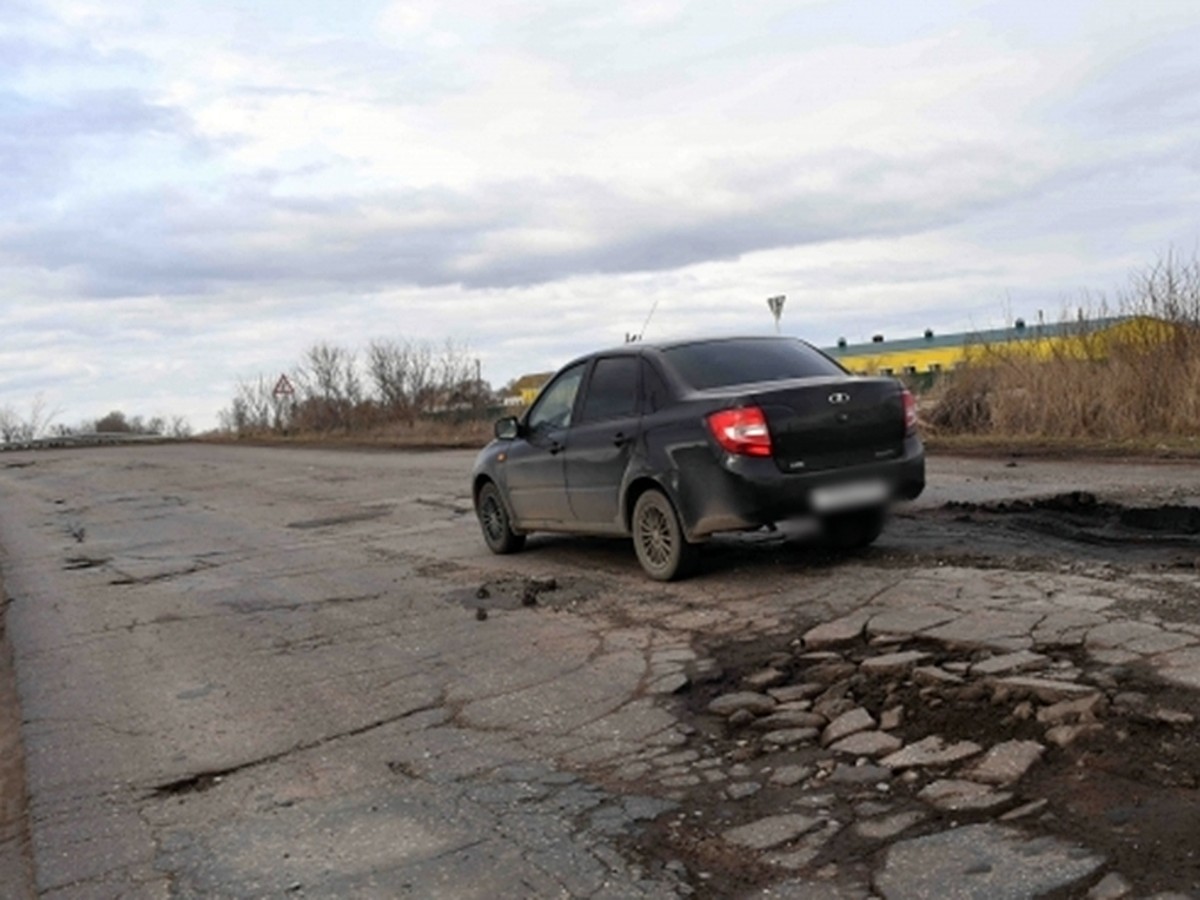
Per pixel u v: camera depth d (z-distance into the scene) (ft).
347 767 16.89
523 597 26.61
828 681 18.17
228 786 16.65
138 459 115.14
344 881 12.93
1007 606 20.30
